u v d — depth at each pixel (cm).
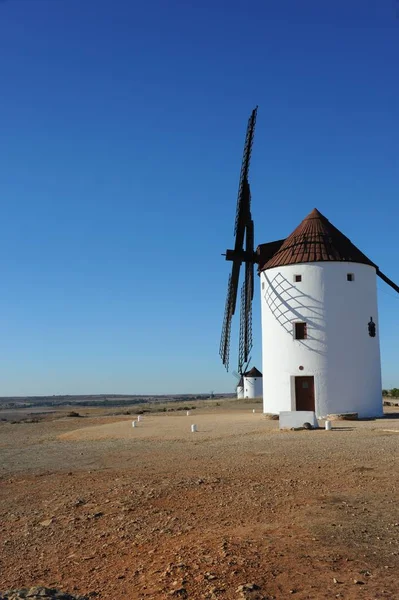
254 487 1326
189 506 1206
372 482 1321
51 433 3344
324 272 3338
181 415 4412
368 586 752
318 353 3281
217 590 757
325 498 1199
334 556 859
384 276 3600
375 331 3416
